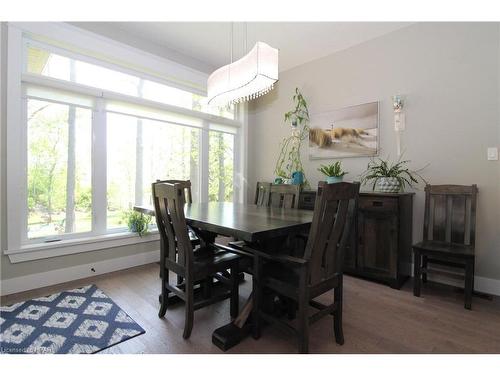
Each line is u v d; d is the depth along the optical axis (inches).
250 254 74.6
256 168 170.7
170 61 129.7
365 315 77.2
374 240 101.4
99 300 83.9
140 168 124.0
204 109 148.6
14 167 88.2
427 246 90.3
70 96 101.5
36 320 71.5
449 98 100.3
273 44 125.3
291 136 151.6
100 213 110.7
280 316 75.2
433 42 103.6
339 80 131.3
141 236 118.9
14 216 88.7
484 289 94.0
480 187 94.7
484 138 93.7
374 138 118.8
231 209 93.7
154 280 101.2
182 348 61.3
